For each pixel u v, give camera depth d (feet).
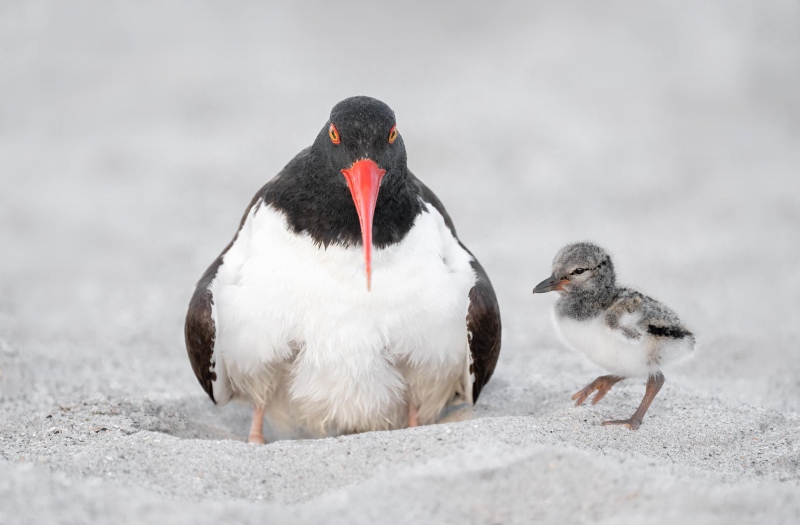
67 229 60.90
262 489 22.90
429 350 28.99
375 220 27.99
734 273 51.47
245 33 111.14
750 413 29.22
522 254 55.11
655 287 49.37
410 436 24.95
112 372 37.70
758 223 60.18
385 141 27.81
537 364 37.70
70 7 112.27
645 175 70.23
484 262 53.88
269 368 29.30
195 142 78.79
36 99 89.30
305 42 109.29
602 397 30.07
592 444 25.62
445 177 69.56
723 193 66.18
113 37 106.22
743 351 39.83
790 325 43.11
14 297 49.49
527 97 89.25
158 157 75.31
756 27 97.35
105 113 86.07
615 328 27.17
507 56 103.04
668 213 62.59
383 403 29.91
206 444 25.18
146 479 23.09
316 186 27.99
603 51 100.73
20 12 109.29
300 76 97.14
